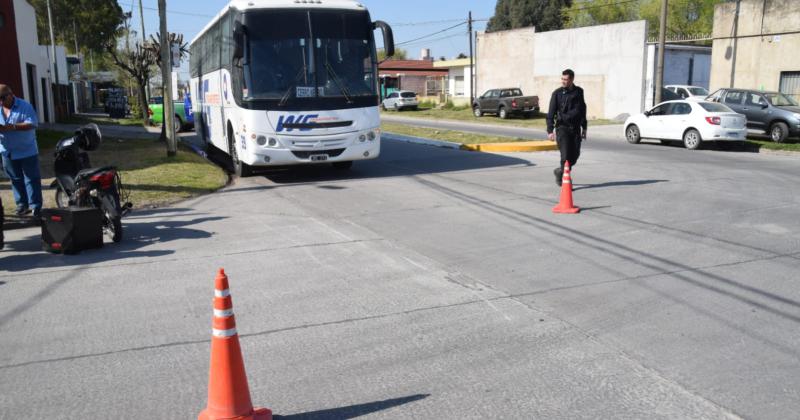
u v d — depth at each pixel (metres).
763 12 26.77
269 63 12.56
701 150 20.14
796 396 3.86
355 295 5.87
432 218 9.26
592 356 4.48
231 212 10.01
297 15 12.78
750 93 22.70
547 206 9.90
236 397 3.50
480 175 13.59
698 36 44.84
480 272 6.54
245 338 4.91
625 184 11.97
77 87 53.94
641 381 4.09
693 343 4.66
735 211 9.32
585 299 5.66
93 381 4.22
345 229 8.65
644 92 33.41
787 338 4.72
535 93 40.62
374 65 13.31
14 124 8.76
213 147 19.17
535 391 3.99
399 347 4.70
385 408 3.81
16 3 25.78
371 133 13.24
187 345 4.80
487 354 4.55
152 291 6.07
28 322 5.30
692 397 3.87
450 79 60.53
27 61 27.89
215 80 16.14
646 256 6.99
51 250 7.52
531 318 5.23
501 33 42.81
